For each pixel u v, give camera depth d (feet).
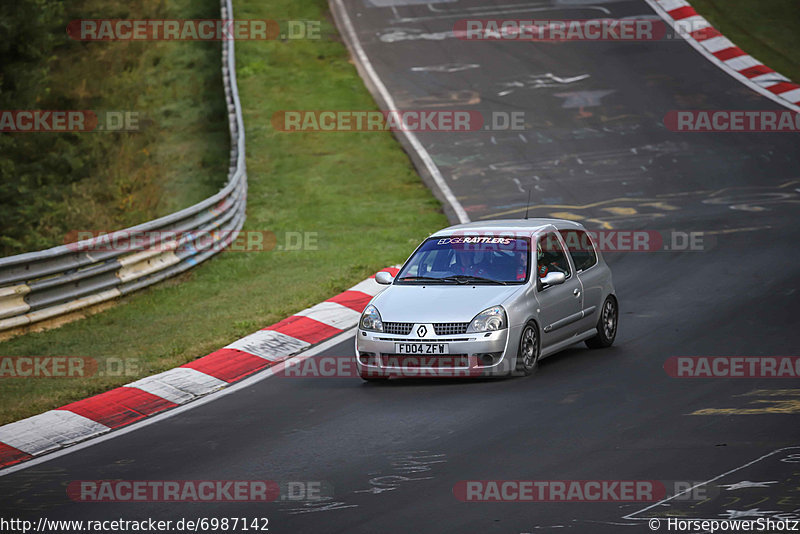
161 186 322.34
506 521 78.54
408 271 140.87
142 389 134.10
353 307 178.91
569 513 79.36
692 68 389.60
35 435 116.98
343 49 439.63
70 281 179.83
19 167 354.13
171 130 377.71
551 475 89.20
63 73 442.50
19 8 426.10
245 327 164.04
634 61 401.08
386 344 127.95
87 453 109.19
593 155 309.42
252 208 281.13
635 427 103.04
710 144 311.06
